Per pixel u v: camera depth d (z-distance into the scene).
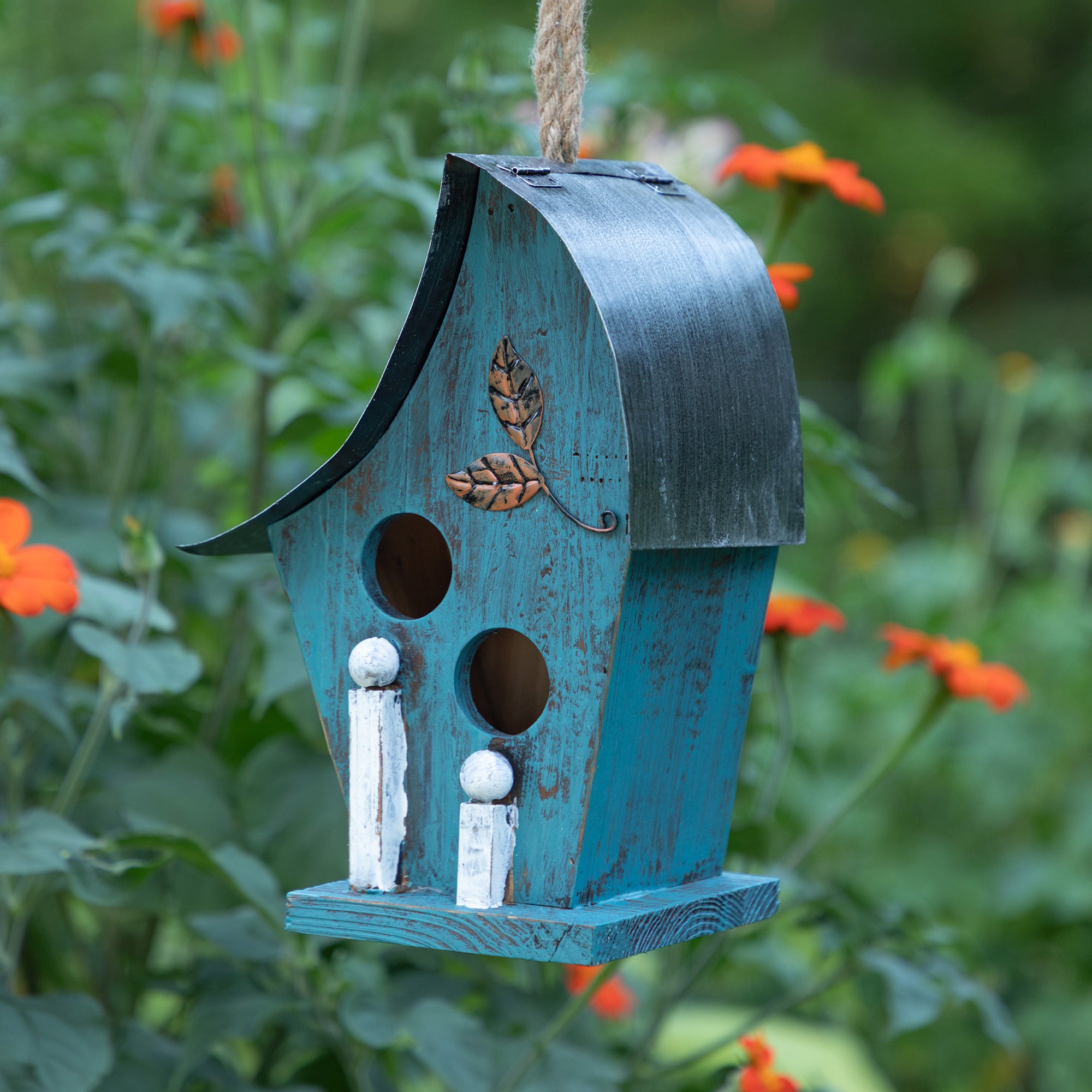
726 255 2.71
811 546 11.35
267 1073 3.95
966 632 7.89
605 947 2.29
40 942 3.96
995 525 8.46
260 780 3.71
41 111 4.46
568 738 2.47
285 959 3.32
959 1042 6.62
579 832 2.46
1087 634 7.55
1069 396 8.22
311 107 4.95
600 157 4.50
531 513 2.51
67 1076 2.91
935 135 15.84
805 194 3.56
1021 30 16.70
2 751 3.43
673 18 16.58
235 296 3.93
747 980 6.27
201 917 3.50
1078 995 6.80
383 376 2.55
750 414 2.61
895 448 14.96
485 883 2.43
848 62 16.95
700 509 2.47
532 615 2.51
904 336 8.76
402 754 2.61
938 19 16.67
